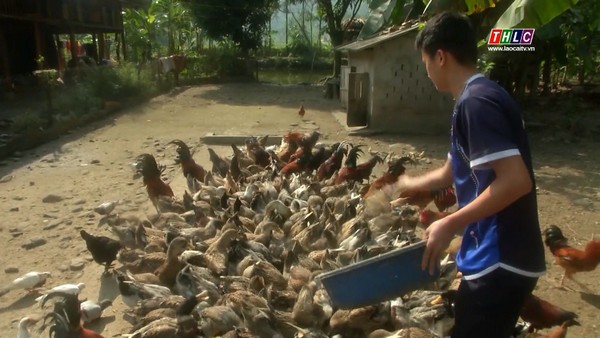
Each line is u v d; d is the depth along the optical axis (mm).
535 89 16844
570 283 5598
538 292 5406
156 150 11914
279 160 9172
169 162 10797
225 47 30969
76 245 6613
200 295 4453
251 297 4270
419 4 14523
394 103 13617
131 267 5332
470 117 2424
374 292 3020
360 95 14047
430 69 2684
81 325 4156
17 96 18547
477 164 2383
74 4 22156
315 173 8539
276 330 3982
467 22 2611
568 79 23125
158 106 19031
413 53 13320
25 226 7238
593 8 10203
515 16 4902
